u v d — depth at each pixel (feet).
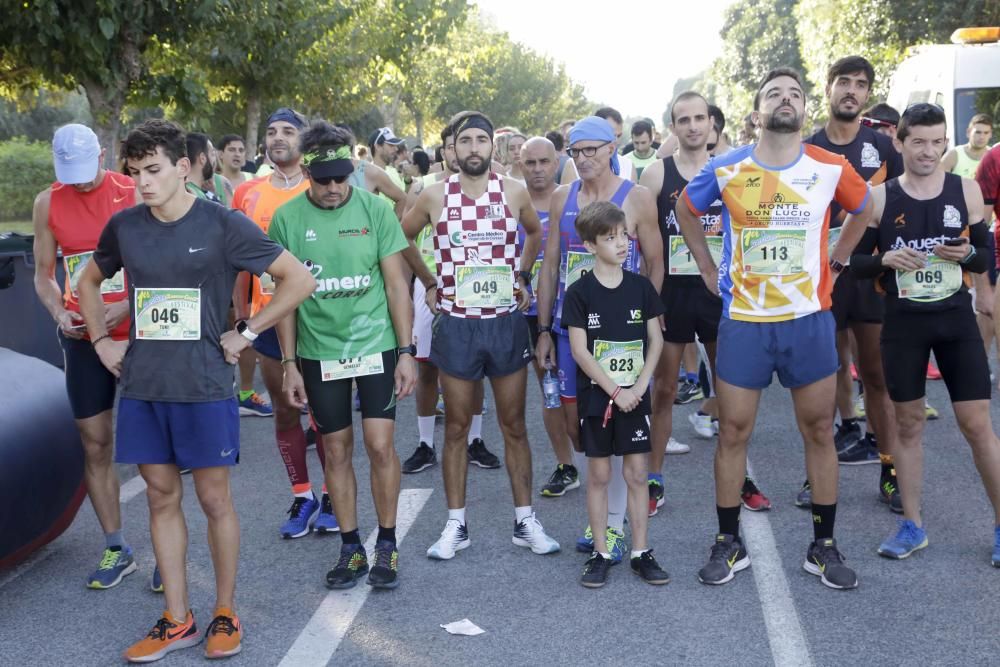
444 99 152.35
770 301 13.94
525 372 15.94
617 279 14.60
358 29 70.13
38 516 15.03
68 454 15.61
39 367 16.25
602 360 14.49
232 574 13.05
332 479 14.99
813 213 13.70
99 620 14.03
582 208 15.33
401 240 14.89
